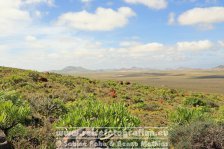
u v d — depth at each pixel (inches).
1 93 615.2
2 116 381.1
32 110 551.8
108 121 402.6
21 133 391.2
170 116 644.1
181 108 645.3
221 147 401.1
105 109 459.2
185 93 1536.7
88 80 1555.1
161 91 1492.4
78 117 416.2
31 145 370.3
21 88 989.8
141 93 1355.8
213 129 414.6
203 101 1144.8
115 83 1603.1
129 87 1533.0
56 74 1620.3
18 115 399.9
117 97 1120.2
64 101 824.9
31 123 460.8
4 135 356.2
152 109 897.5
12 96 600.7
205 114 647.1
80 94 1013.2
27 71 1467.8
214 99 1496.1
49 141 386.6
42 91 1002.1
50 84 1187.9
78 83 1373.0
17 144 365.4
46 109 586.6
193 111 630.5
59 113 585.9
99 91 1213.7
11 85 1026.1
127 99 1099.3
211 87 3676.2
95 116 452.1
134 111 813.9
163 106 999.6
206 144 403.2
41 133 405.1
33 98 663.1
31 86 1042.7
